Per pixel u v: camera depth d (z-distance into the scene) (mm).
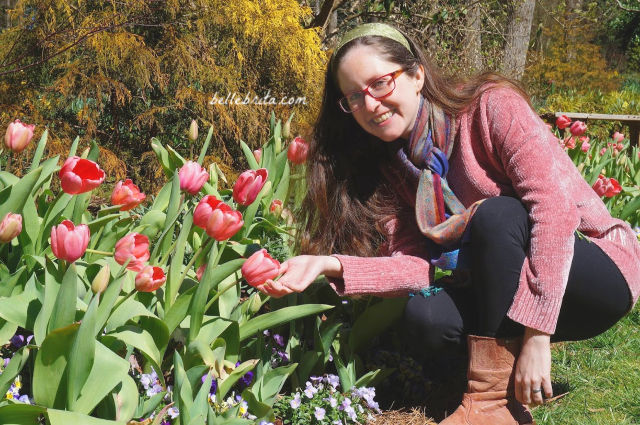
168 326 1914
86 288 1997
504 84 2182
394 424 2291
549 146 2080
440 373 2662
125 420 1695
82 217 2270
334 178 2465
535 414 2354
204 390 1761
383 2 6789
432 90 2207
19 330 2133
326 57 5371
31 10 4621
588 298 2111
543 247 1993
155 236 2430
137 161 4902
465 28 8094
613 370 2711
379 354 2578
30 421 1564
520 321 2004
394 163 2369
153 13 4746
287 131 2967
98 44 4352
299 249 2615
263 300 2428
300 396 2209
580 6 13766
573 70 12547
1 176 2121
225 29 4926
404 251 2389
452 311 2207
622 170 4379
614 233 2162
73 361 1513
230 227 1799
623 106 9875
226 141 5055
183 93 4609
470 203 2217
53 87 4473
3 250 2176
